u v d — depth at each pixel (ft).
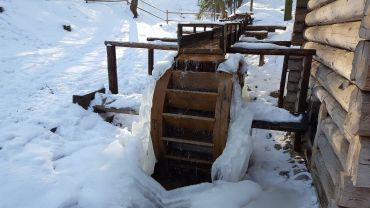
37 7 48.98
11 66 27.50
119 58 34.99
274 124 13.60
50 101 19.88
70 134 15.83
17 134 14.75
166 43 18.15
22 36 37.60
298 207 10.76
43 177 11.45
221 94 12.55
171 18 86.38
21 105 19.19
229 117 12.69
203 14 78.33
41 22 44.70
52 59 31.86
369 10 6.16
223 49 14.30
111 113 19.03
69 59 32.73
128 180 11.37
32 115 17.37
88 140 15.33
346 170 7.18
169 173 14.60
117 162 12.24
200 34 18.84
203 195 11.60
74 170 11.97
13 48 33.42
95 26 54.03
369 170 6.37
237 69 13.29
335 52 10.12
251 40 20.71
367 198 6.95
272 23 47.75
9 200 10.19
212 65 13.83
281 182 12.46
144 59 34.94
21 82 23.93
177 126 13.65
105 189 10.80
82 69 29.22
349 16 8.39
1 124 16.11
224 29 14.11
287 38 33.35
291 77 18.04
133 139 13.17
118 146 13.30
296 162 13.82
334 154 9.16
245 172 12.78
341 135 8.45
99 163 12.36
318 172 10.88
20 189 10.69
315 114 13.29
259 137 16.34
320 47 13.25
